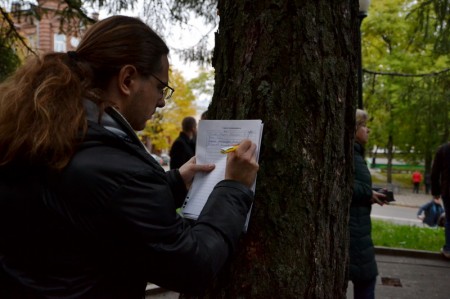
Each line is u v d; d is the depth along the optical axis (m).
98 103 1.05
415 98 8.52
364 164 3.04
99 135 0.99
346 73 1.48
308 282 1.39
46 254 0.97
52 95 0.98
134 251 0.98
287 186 1.38
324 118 1.41
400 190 24.23
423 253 5.57
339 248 1.50
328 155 1.42
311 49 1.40
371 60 15.48
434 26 6.86
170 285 1.02
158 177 1.02
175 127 24.95
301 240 1.38
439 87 8.29
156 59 1.14
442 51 6.84
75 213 0.95
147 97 1.14
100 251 0.98
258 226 1.39
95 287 0.99
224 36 1.54
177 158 5.57
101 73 1.09
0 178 1.00
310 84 1.39
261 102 1.42
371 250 3.01
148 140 30.50
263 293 1.37
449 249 5.43
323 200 1.42
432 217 7.46
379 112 15.38
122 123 1.06
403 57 14.61
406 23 14.06
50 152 0.95
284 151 1.39
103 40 1.09
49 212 0.96
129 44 1.09
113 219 0.95
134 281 1.06
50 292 0.97
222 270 1.42
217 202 1.16
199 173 1.43
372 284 3.03
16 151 0.95
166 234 0.98
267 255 1.38
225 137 1.41
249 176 1.24
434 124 8.62
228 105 1.49
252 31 1.46
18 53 5.48
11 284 0.99
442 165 5.31
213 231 1.10
